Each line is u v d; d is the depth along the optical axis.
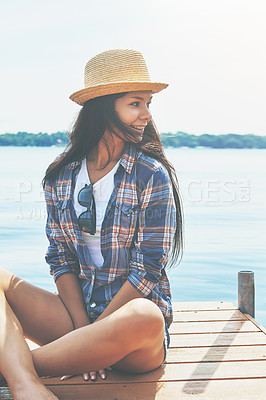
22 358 2.05
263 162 35.75
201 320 3.37
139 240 2.42
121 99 2.41
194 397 2.26
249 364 2.61
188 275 7.00
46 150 57.25
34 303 2.44
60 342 2.16
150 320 2.09
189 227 11.16
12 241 9.65
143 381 2.40
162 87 2.45
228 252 8.48
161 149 2.57
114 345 2.10
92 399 2.24
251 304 3.58
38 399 1.94
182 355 2.74
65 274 2.57
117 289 2.47
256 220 12.12
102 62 2.48
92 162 2.57
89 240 2.50
